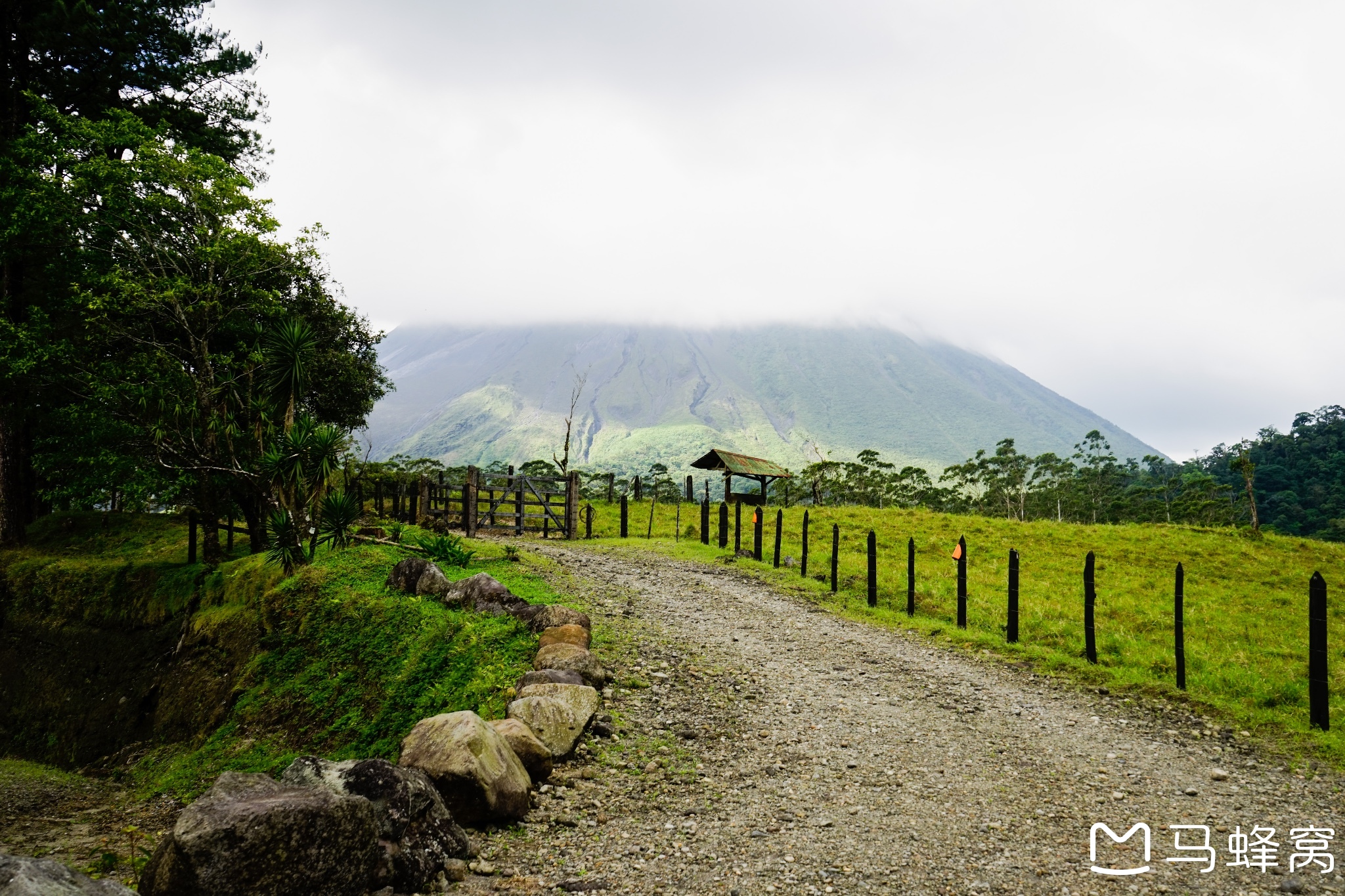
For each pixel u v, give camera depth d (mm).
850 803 6953
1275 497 109812
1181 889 5512
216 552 17094
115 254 17266
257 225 17016
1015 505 88438
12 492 21172
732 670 11094
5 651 17969
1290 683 11297
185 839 4207
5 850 7590
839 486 69812
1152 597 18250
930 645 13719
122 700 14906
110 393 16359
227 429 15742
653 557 21797
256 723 11359
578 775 7102
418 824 5301
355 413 32219
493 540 23094
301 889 4438
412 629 11148
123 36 20500
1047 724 9672
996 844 6180
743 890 5281
